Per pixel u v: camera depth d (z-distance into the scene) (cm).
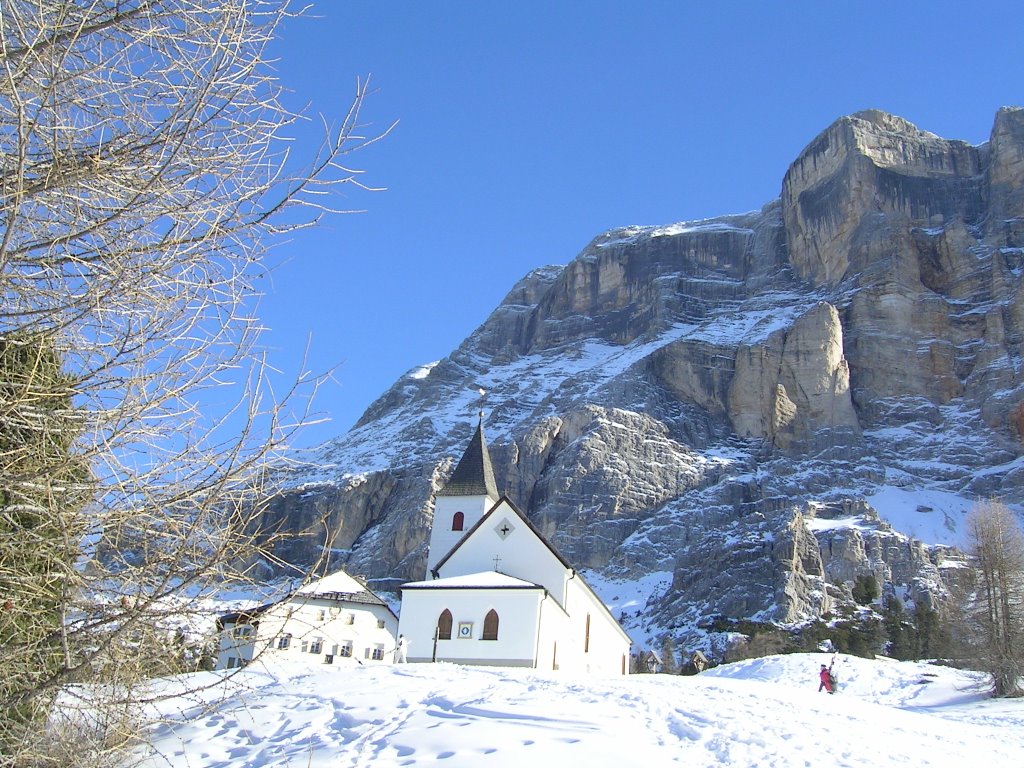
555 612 4997
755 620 9175
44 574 744
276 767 1911
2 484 712
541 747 1994
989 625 5606
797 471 14225
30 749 711
